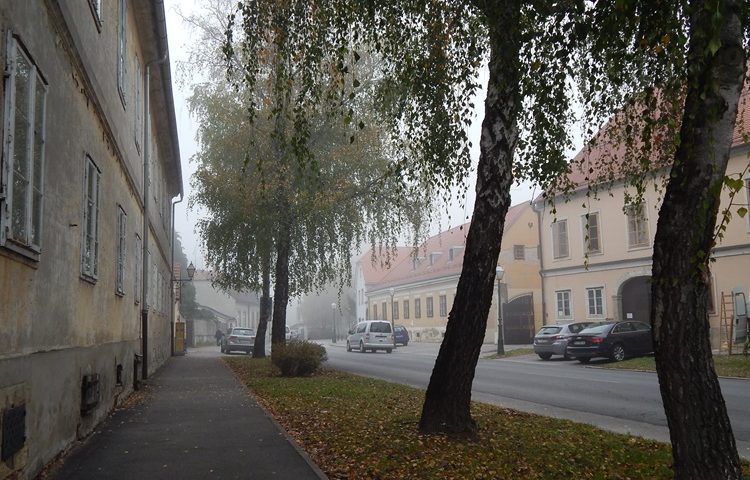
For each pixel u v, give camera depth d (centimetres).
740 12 507
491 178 786
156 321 2095
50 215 642
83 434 813
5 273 503
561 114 840
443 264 5294
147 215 1605
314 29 753
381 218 2102
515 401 1334
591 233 3161
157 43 1576
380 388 1426
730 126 493
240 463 681
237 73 2009
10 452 512
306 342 1845
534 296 4306
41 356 608
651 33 571
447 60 852
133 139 1392
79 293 782
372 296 7000
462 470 649
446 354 811
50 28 645
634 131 906
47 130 634
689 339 504
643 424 1038
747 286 2408
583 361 2577
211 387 1473
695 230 495
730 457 499
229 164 2197
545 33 737
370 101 1875
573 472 650
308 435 854
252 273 2288
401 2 795
